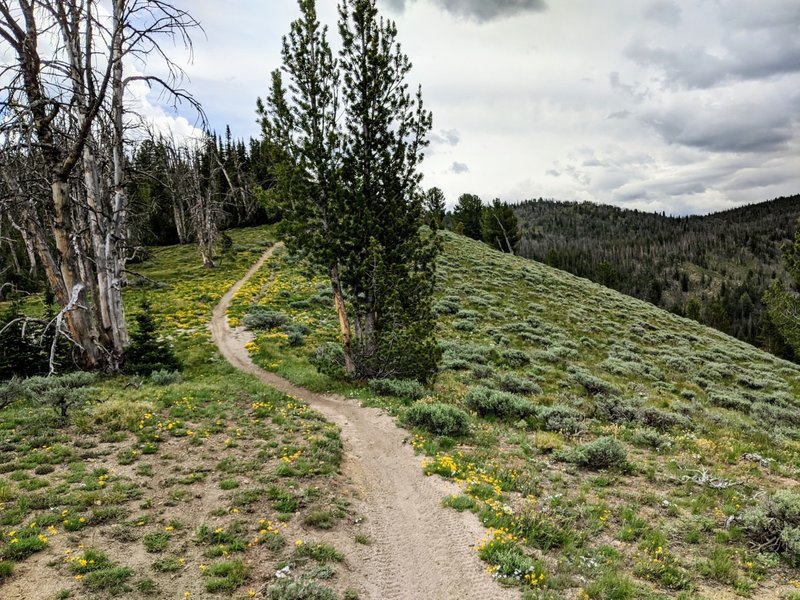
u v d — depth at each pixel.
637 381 26.41
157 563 6.50
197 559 6.75
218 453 10.77
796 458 13.73
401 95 17.53
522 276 51.69
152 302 35.66
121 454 10.08
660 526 8.86
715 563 7.54
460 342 28.88
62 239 15.92
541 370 24.95
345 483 9.89
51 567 6.16
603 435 14.61
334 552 7.24
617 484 10.82
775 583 7.21
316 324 29.62
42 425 11.51
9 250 44.78
